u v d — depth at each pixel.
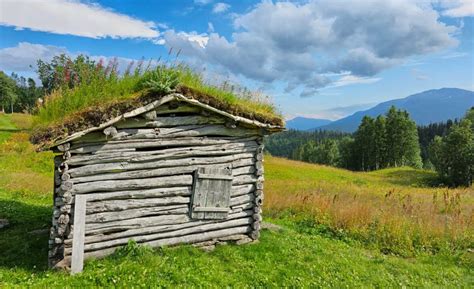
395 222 13.12
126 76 9.45
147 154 8.81
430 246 12.08
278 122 10.43
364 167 96.50
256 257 9.26
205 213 9.66
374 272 9.40
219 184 9.78
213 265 8.35
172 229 9.24
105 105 8.01
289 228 13.55
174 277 7.32
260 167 10.63
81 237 7.66
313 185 27.36
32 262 8.20
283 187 24.91
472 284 9.50
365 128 96.56
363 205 15.59
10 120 49.03
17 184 18.31
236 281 7.70
